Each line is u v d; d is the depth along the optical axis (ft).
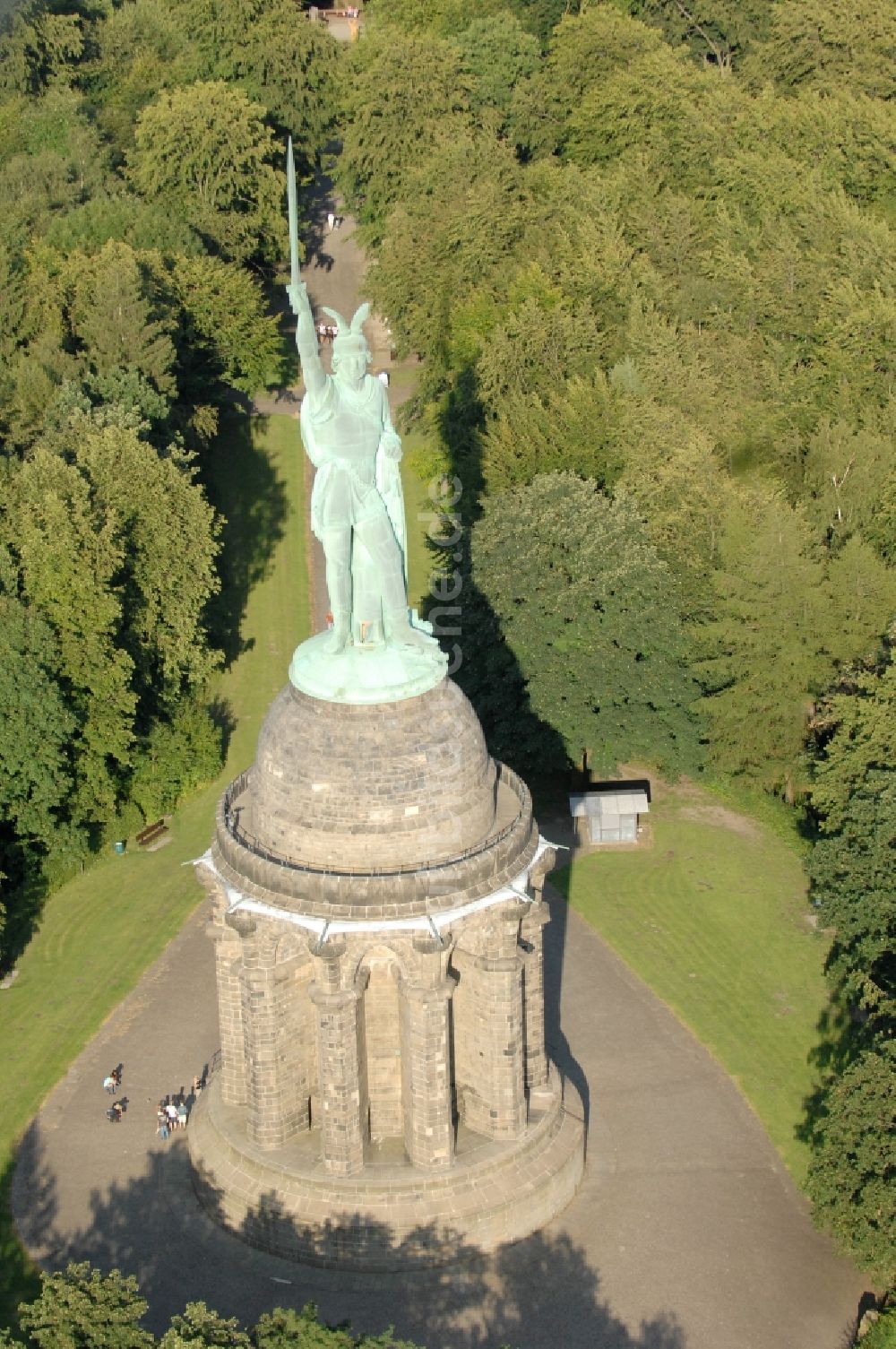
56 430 410.31
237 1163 239.91
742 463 427.74
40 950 327.67
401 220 542.16
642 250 520.01
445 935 221.05
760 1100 278.67
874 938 285.64
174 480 394.73
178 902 342.44
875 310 448.24
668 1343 226.58
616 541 356.38
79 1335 190.80
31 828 342.23
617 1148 265.34
